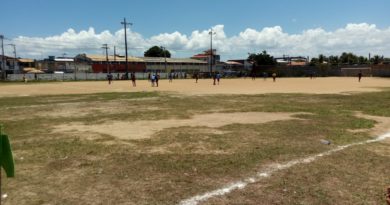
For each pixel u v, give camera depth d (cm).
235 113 1547
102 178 602
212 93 3062
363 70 9794
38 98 2625
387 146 847
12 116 1499
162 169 654
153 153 779
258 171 639
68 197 516
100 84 5594
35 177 607
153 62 12694
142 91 3441
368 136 976
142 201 500
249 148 822
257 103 2056
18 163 697
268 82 5994
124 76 8675
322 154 762
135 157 743
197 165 679
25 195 522
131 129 1121
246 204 490
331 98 2423
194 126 1172
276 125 1175
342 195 519
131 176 612
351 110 1645
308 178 597
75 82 6831
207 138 952
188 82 6288
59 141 923
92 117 1445
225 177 605
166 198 511
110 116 1474
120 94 2994
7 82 7156
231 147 836
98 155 763
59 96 2830
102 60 11838
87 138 967
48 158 737
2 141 361
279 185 563
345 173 625
